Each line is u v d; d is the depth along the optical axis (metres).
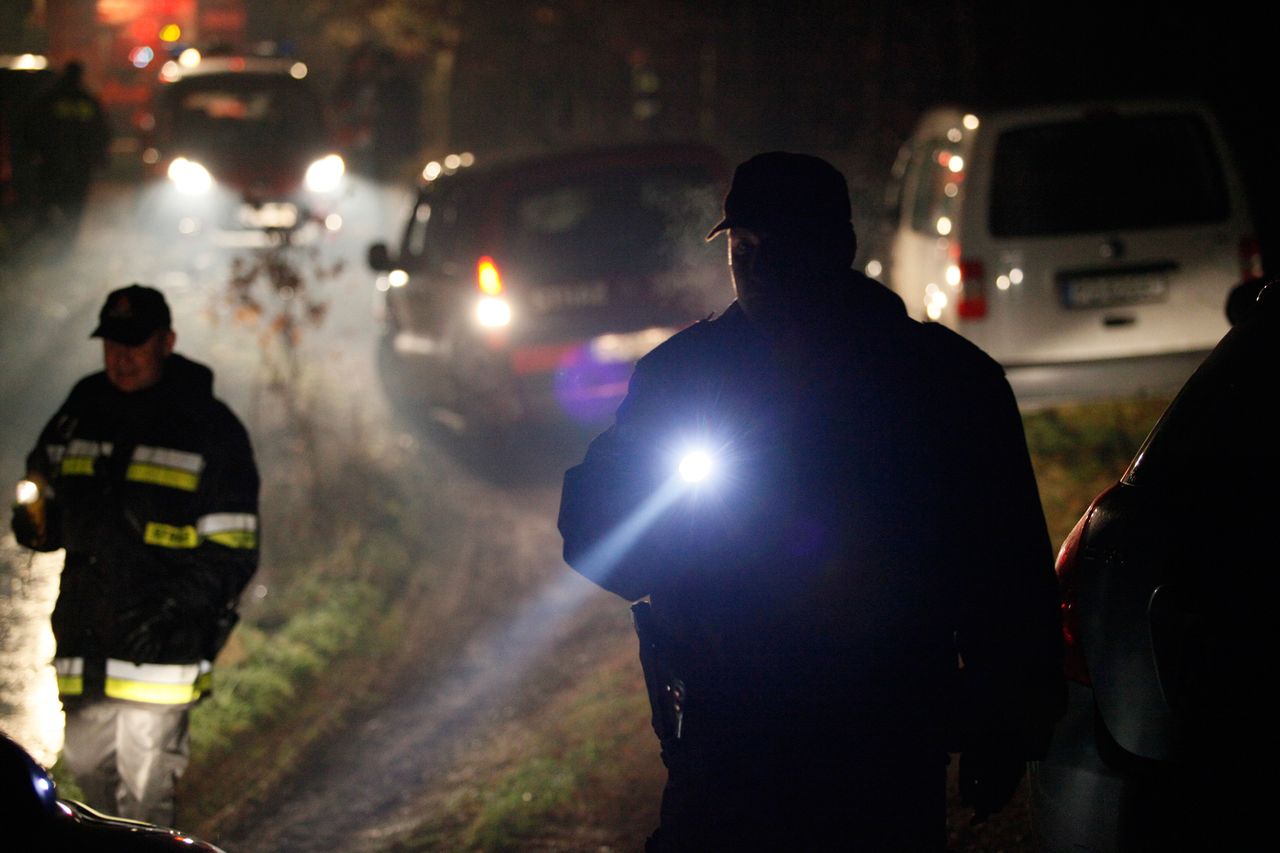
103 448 6.00
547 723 8.68
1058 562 4.68
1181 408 4.45
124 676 5.96
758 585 3.82
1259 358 4.32
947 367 3.81
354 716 9.34
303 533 12.01
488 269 14.09
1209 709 4.00
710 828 3.83
